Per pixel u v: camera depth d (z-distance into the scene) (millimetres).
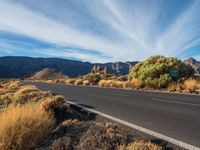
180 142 5723
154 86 24219
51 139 5949
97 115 9297
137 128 7055
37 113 7012
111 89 25375
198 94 18031
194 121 7934
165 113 9508
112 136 5582
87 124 7066
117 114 9406
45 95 13750
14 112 6656
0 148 5109
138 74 28297
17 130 5758
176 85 22625
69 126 6875
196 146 5438
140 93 19250
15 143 5434
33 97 13375
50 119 7102
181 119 8281
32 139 5660
